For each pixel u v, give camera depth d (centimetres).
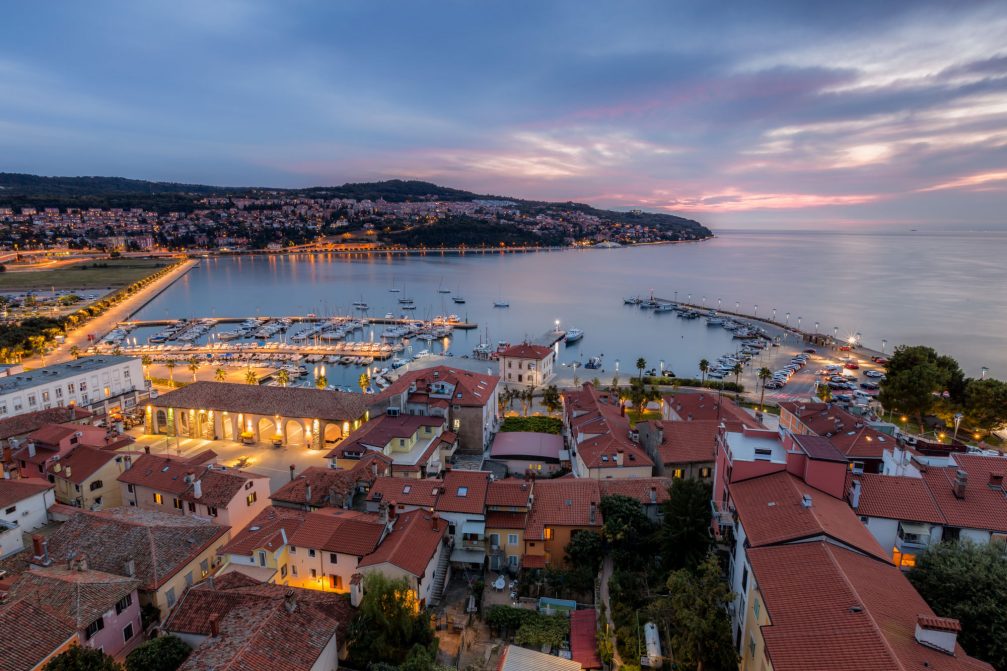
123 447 8625
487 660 4797
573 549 6097
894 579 4047
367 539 5762
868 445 7150
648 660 4581
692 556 5656
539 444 9762
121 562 5619
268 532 6066
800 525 4516
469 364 18175
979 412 10231
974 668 3153
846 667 3186
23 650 4141
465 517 6406
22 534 6444
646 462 7694
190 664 3966
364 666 4566
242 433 10719
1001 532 4991
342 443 8762
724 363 18550
